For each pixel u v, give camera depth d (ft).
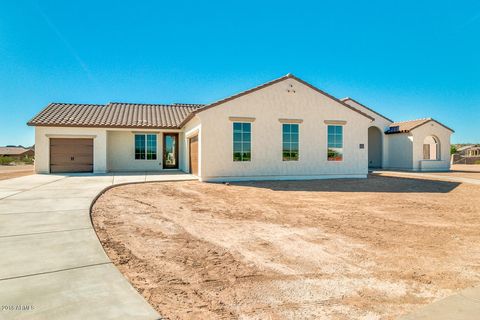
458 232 20.99
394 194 37.40
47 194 30.45
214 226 21.83
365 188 42.39
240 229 21.18
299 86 52.08
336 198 34.12
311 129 52.65
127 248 16.61
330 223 23.13
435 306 10.87
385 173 68.95
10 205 24.82
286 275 13.83
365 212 27.04
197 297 11.65
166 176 51.83
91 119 61.77
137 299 10.21
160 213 25.22
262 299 11.65
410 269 14.69
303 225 22.47
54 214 21.80
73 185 37.96
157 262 14.90
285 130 51.13
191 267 14.47
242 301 11.46
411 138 79.56
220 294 11.96
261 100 49.78
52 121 57.62
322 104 53.36
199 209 27.27
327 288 12.65
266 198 33.63
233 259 15.62
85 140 59.21
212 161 47.06
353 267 14.85
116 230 19.84
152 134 66.49
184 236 19.26
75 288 10.80
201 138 46.70
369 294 12.21
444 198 34.78
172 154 68.18
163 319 9.23
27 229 17.95
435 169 79.56
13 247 14.88
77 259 13.48
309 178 52.34
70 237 16.56
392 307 11.24
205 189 39.27
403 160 82.17
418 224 23.04
